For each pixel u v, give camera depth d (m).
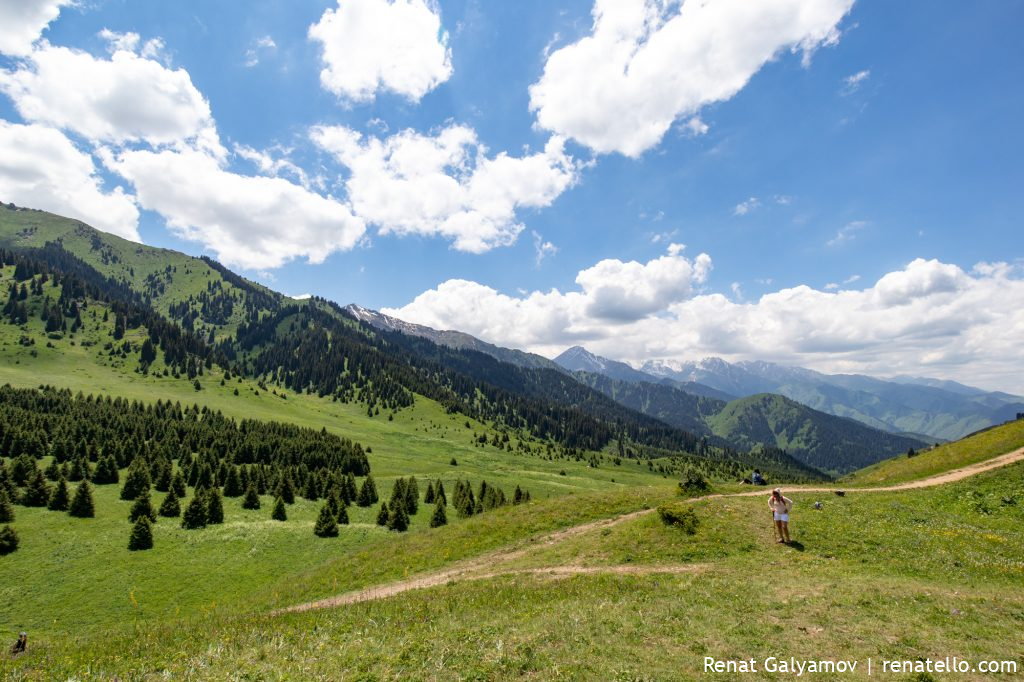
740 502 35.16
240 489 92.25
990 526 30.81
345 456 143.75
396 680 12.35
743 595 18.89
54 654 16.17
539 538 36.16
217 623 20.14
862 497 37.44
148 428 127.25
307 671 13.12
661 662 13.05
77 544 57.50
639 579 23.03
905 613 16.44
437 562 34.69
